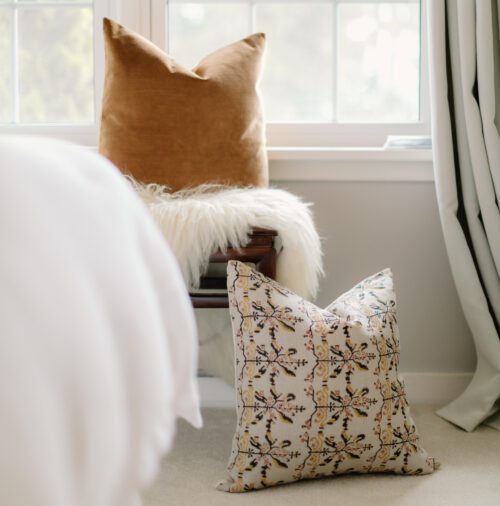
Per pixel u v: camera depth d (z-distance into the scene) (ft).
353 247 8.04
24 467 1.90
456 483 5.94
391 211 7.99
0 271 1.98
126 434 2.25
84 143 8.31
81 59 8.35
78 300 2.10
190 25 8.30
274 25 8.29
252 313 5.77
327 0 8.25
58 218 2.19
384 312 6.17
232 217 6.30
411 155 7.82
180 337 2.74
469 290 7.34
